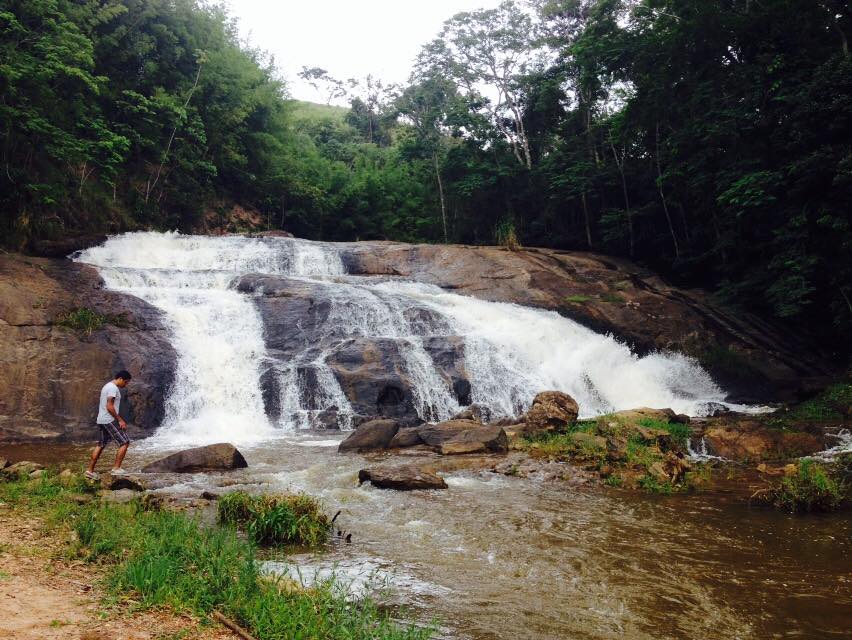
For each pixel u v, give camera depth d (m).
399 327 20.81
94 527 6.36
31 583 4.91
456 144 43.56
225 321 18.89
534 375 20.44
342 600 5.26
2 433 13.66
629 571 6.75
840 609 5.82
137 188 30.23
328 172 47.22
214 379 16.70
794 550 7.46
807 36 23.47
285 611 4.68
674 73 26.36
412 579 6.41
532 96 40.91
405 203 47.81
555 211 39.12
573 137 38.22
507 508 9.22
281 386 17.02
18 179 21.75
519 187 40.50
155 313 17.97
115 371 15.70
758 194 22.12
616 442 12.52
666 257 33.00
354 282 24.95
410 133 45.69
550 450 12.84
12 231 21.25
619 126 31.25
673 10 26.09
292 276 24.16
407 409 17.30
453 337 19.97
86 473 9.81
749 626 5.47
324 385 17.23
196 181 34.06
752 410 20.47
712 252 28.56
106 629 4.14
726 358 24.47
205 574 5.36
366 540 7.67
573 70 37.97
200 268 24.83
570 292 26.88
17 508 7.43
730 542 7.75
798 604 5.93
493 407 18.75
